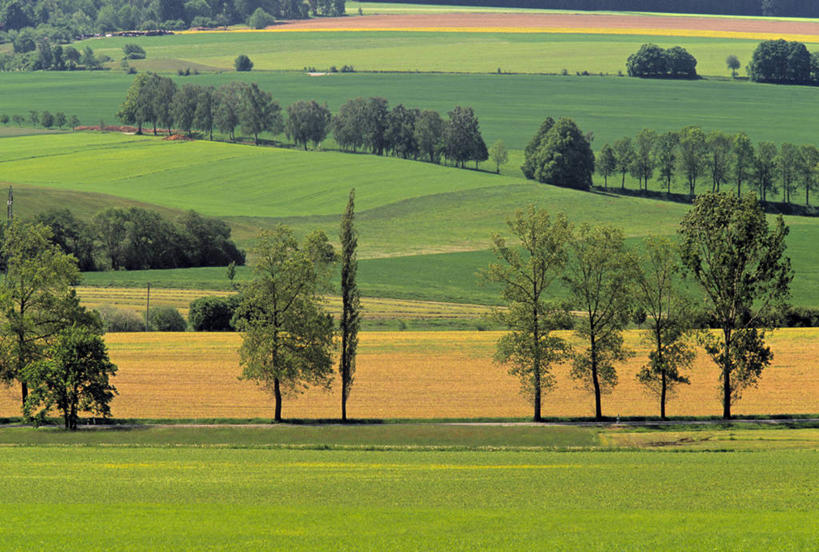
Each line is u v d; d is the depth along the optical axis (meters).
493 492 122.31
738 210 190.62
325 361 188.12
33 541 94.25
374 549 91.88
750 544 93.19
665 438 167.75
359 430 174.12
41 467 140.12
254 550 91.31
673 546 92.69
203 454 153.38
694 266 190.88
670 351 190.62
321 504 115.19
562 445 164.25
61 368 175.00
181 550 91.31
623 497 118.81
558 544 93.69
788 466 139.75
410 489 124.50
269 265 190.88
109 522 103.25
